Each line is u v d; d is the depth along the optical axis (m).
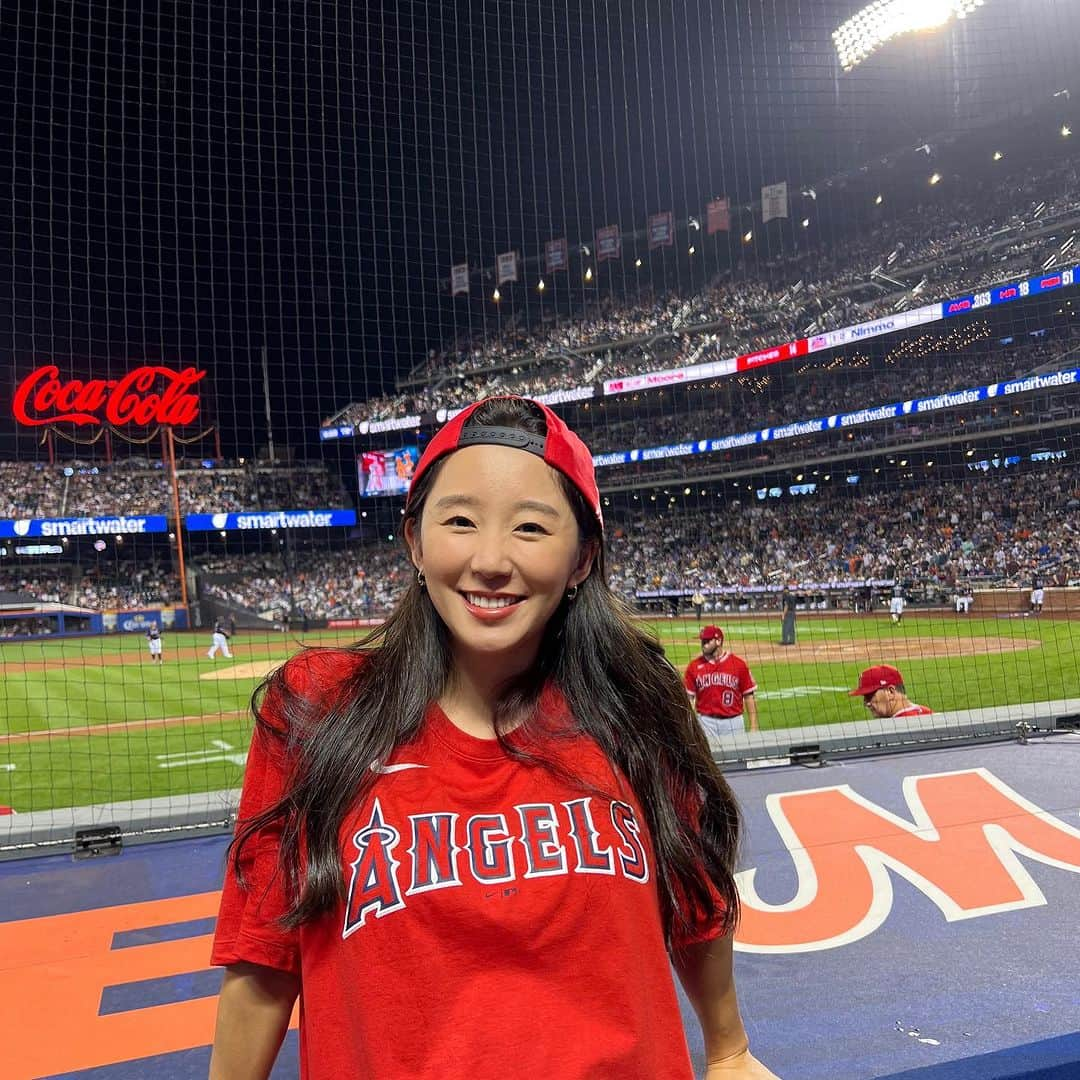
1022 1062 2.32
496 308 49.03
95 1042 2.62
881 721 6.29
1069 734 5.91
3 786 7.88
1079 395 32.78
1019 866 3.76
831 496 41.31
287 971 1.01
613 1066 0.86
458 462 1.03
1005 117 35.88
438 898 0.90
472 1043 0.84
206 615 42.09
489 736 1.04
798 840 4.11
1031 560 30.38
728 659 7.20
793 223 42.75
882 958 2.99
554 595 1.02
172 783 7.88
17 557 42.53
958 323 36.59
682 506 45.50
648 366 43.28
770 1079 1.19
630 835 1.00
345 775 0.98
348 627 39.19
